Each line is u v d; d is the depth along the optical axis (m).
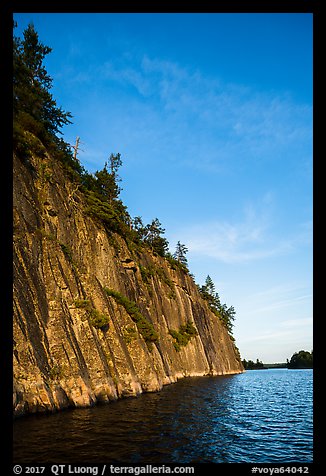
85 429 15.58
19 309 18.95
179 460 12.06
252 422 21.22
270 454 13.76
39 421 16.70
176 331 70.75
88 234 36.41
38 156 29.78
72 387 21.41
